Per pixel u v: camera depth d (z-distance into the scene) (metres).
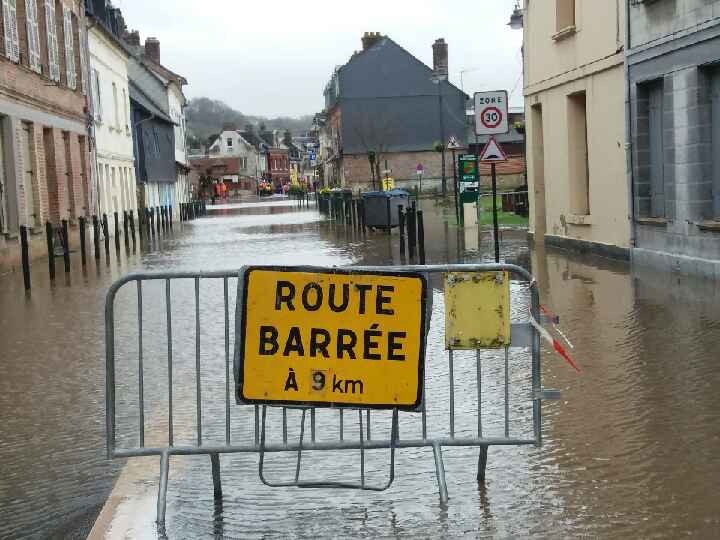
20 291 19.06
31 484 6.62
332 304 5.92
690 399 8.05
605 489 5.93
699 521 5.34
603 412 7.77
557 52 22.78
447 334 6.09
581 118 22.42
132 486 6.29
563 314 12.95
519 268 6.11
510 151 79.12
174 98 73.06
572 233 22.48
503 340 6.12
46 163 30.14
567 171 22.62
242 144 168.62
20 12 26.97
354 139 80.81
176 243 33.59
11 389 9.65
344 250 26.66
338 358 5.93
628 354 10.05
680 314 12.32
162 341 12.24
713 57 15.02
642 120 18.12
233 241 33.22
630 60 18.23
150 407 8.62
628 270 17.81
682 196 16.34
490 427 7.48
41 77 28.61
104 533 5.46
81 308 15.87
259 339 5.91
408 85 80.81
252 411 8.30
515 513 5.58
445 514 5.62
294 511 5.77
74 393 9.34
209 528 5.52
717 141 15.52
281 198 118.06
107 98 42.41
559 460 6.55
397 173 81.00
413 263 21.62
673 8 16.31
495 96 18.12
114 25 45.88
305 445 5.94
